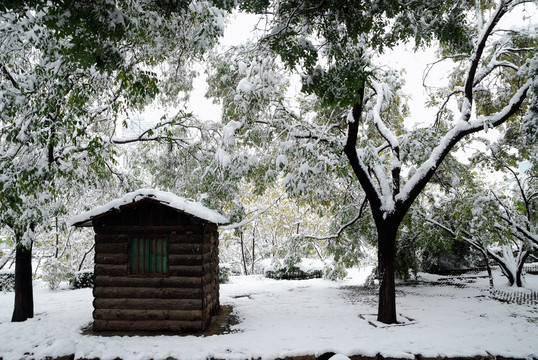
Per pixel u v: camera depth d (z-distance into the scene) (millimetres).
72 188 9258
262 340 6773
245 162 8953
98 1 4836
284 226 20766
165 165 11992
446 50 10156
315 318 8477
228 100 10523
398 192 8516
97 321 7590
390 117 12289
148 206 7789
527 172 11672
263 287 13258
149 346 6504
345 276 14602
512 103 7785
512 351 6059
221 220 8453
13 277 13352
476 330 7211
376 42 6387
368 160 8578
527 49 8680
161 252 7789
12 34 6785
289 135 9344
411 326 7602
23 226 7672
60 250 16125
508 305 9539
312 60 5906
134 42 6637
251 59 9000
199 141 11125
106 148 9414
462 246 16188
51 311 9508
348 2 5566
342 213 11609
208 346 6453
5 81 7430
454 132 8148
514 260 12555
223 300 10891
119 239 7785
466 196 10883
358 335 7016
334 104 6289
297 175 9609
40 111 6980
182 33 7082
